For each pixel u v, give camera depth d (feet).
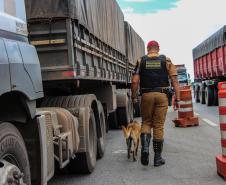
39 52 22.81
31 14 22.82
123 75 48.60
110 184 21.65
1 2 13.50
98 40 31.60
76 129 20.94
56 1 22.82
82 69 24.56
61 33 22.74
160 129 25.81
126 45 54.03
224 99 22.11
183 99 46.70
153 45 26.58
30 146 14.85
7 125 12.97
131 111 49.83
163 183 21.42
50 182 22.30
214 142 34.24
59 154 18.11
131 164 26.50
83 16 26.07
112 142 36.14
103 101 36.01
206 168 24.48
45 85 24.61
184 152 29.94
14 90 13.10
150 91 25.90
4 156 12.56
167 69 26.25
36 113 15.19
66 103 23.70
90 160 23.81
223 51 66.80
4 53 12.73
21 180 12.66
